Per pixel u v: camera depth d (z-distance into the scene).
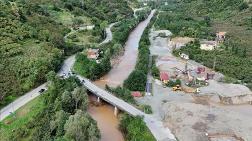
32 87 133.62
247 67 165.50
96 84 149.62
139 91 139.25
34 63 141.00
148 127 108.38
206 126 107.75
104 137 109.25
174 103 124.06
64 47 186.38
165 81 147.62
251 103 133.00
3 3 181.38
